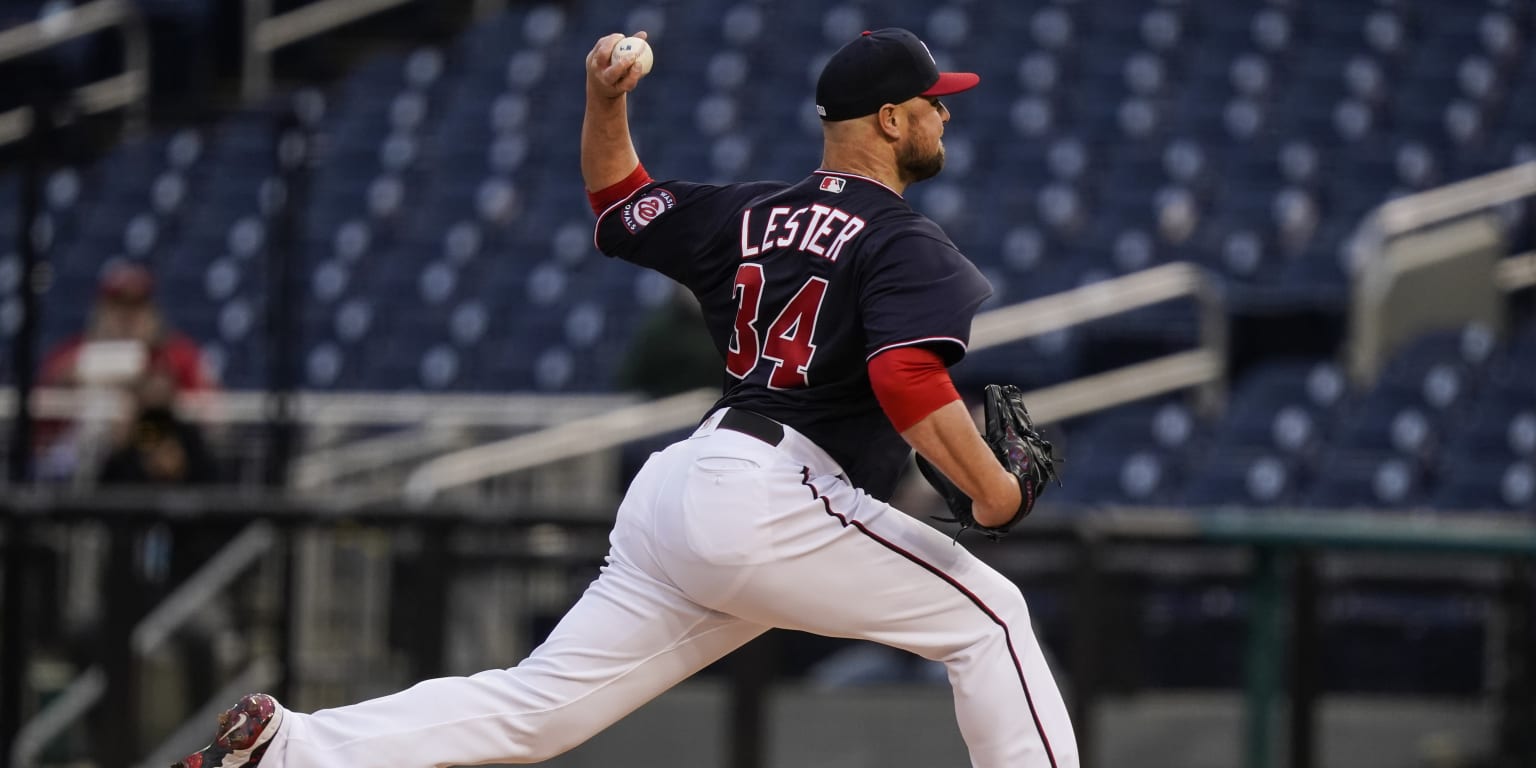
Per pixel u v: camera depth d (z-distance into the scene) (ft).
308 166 90.07
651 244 42.14
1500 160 156.87
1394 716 77.61
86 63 188.96
